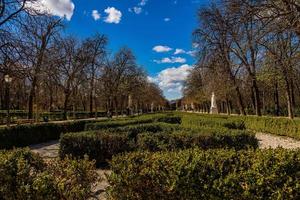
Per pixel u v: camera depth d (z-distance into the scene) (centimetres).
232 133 952
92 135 1055
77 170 445
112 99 5709
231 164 423
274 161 420
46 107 5284
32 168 500
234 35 1645
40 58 2255
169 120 2356
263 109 4906
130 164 426
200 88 6147
